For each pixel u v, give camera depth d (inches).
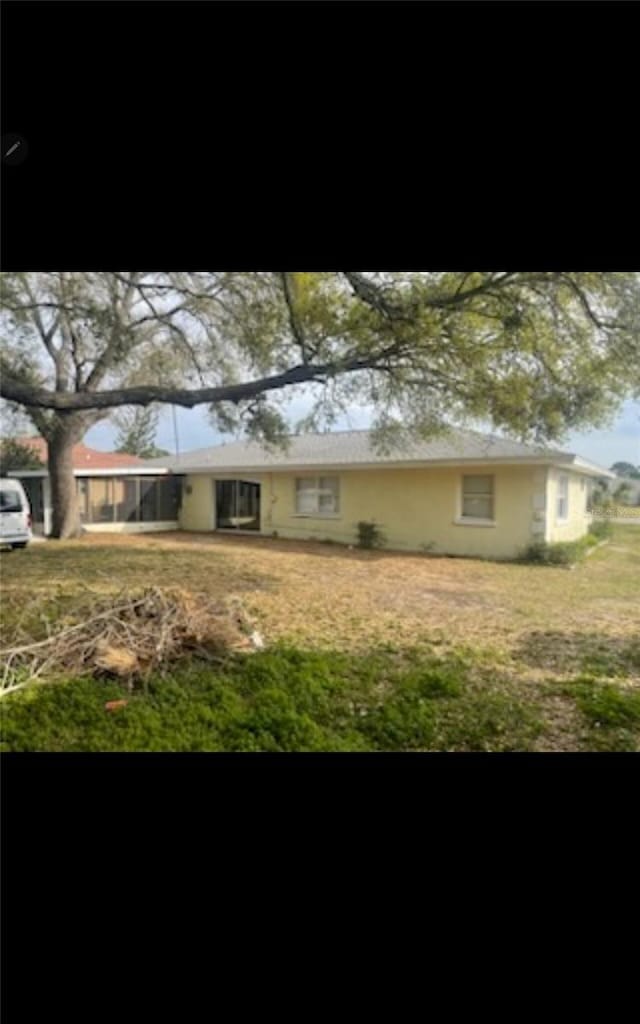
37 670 182.2
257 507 687.1
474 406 279.1
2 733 144.4
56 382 529.7
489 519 518.0
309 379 269.9
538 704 167.9
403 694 171.2
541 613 286.7
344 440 700.7
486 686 181.6
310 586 355.3
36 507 658.8
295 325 251.6
